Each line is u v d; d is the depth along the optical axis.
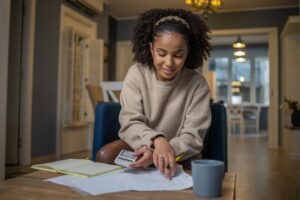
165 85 1.01
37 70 3.42
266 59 9.20
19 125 3.28
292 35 4.51
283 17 5.05
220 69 9.46
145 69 1.08
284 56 4.67
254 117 8.48
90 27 4.72
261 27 5.13
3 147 2.41
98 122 1.18
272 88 5.04
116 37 5.87
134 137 0.90
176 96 1.04
